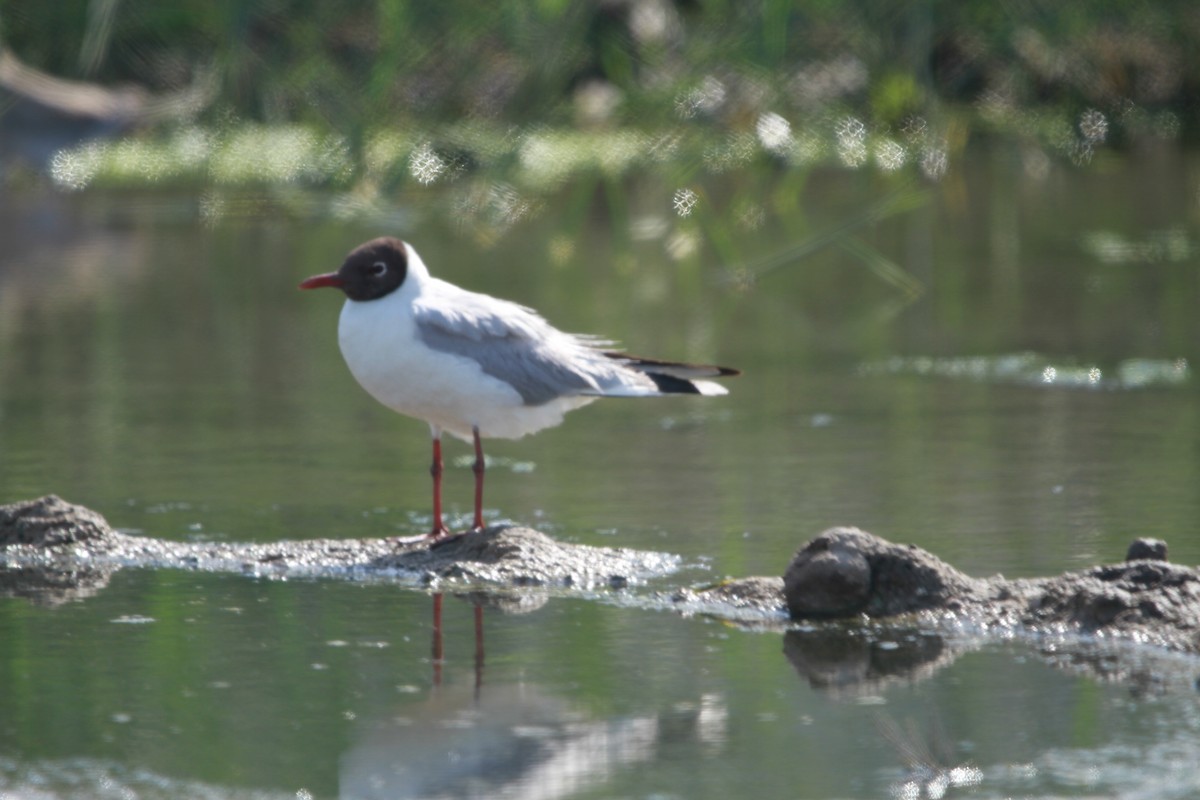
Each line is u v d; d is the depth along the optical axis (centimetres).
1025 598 943
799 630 927
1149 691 821
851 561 948
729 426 1451
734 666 869
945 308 1975
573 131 3003
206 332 1867
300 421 1469
